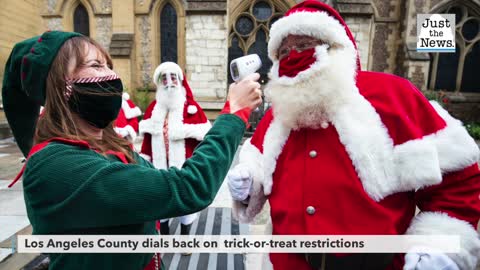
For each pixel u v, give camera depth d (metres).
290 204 1.23
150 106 3.64
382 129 1.13
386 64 12.90
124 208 0.74
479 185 1.11
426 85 11.97
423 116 1.17
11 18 10.73
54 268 0.83
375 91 1.20
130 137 4.66
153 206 0.76
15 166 6.11
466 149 1.08
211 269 2.67
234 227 3.50
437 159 1.05
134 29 12.37
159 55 12.62
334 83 1.13
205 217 3.79
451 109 12.65
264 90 1.38
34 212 0.78
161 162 3.38
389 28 12.70
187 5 10.88
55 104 0.85
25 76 0.87
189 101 3.56
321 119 1.21
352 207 1.10
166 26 12.53
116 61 11.98
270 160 1.33
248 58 1.10
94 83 0.87
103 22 12.62
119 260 0.84
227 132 0.92
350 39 1.27
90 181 0.73
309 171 1.20
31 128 1.07
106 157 0.89
